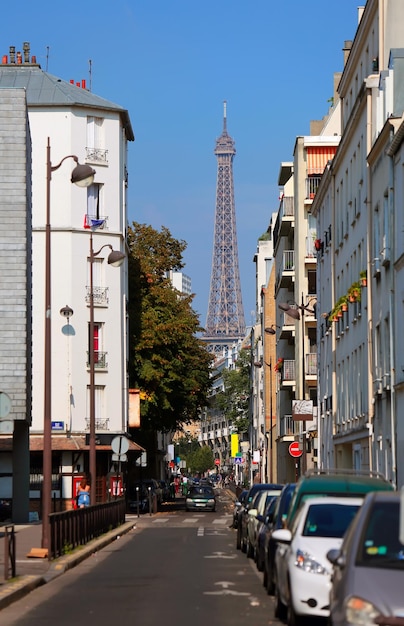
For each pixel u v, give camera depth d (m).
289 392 81.56
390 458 37.44
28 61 73.25
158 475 109.00
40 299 69.56
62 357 69.19
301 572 15.10
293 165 74.50
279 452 92.19
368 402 41.03
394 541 11.41
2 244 47.81
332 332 52.62
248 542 29.91
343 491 18.06
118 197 72.25
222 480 197.50
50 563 26.27
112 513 44.25
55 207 69.94
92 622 16.31
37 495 66.25
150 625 15.89
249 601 19.09
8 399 21.27
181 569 26.17
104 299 70.94
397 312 35.25
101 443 69.19
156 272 80.44
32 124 70.31
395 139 34.50
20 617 17.11
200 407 83.00
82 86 75.69
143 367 76.75
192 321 78.44
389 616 10.15
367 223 41.16
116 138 72.25
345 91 51.25
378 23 41.81
